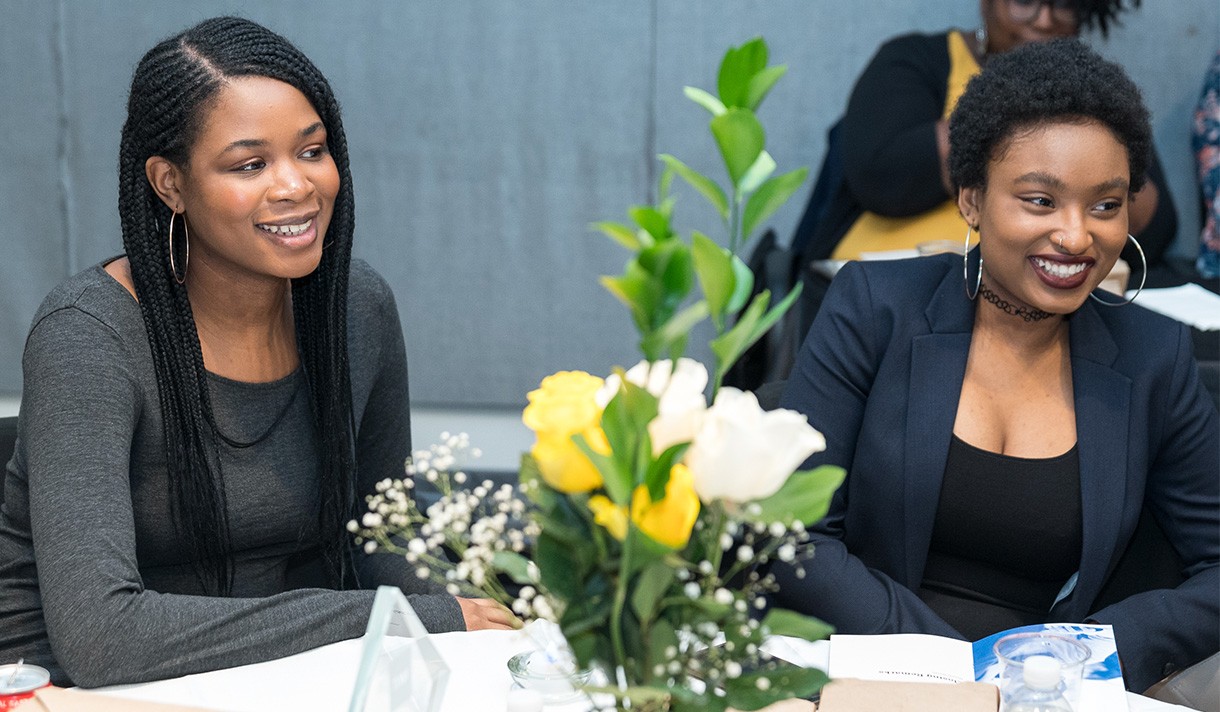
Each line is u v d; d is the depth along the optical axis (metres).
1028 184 1.56
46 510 1.41
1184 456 1.71
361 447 1.86
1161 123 3.72
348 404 1.70
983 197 1.64
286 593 1.39
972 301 1.73
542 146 3.80
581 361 3.92
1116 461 1.66
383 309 1.82
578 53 3.74
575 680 1.08
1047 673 1.09
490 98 3.78
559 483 0.85
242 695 1.25
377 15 3.74
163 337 1.55
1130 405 1.67
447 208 3.85
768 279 2.94
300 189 1.51
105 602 1.34
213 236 1.53
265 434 1.64
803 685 0.90
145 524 1.59
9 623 1.55
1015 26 2.93
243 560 1.65
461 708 1.20
